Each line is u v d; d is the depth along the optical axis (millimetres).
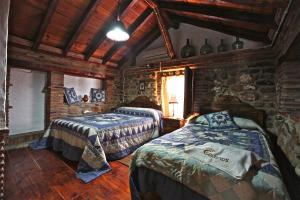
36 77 3904
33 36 3422
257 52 2916
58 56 3936
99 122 3193
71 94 4297
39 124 3979
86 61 4496
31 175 2328
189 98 3643
